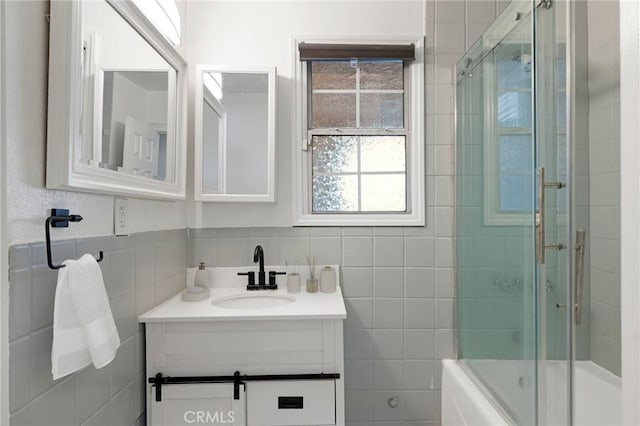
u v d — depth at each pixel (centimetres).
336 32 171
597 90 138
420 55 171
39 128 75
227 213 169
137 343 120
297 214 170
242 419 124
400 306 170
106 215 101
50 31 78
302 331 127
